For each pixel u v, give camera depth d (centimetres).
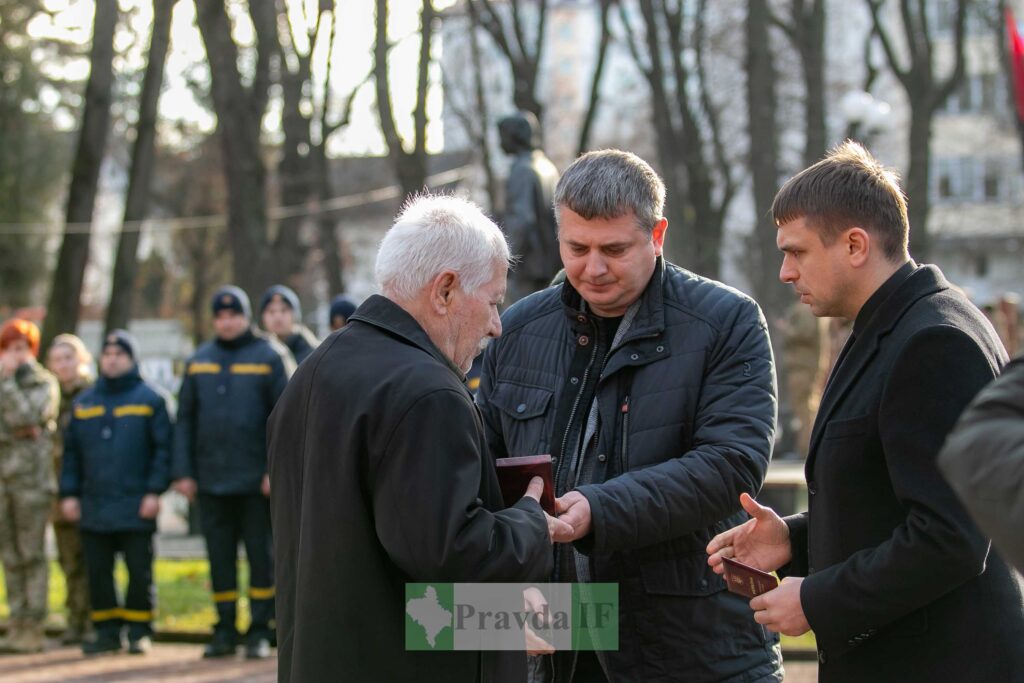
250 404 828
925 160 2548
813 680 682
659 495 330
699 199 2675
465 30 2525
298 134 2312
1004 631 283
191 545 1559
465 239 302
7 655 849
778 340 2036
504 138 920
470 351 308
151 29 1798
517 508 297
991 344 286
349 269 3609
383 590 284
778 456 1641
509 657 294
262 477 829
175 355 3034
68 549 904
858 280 299
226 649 831
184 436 838
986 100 4222
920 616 285
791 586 292
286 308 931
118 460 850
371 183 3619
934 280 294
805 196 302
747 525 323
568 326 370
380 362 290
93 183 1720
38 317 2625
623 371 356
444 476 277
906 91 2573
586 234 345
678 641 346
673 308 357
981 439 201
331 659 282
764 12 2162
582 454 361
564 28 4941
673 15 2548
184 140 3122
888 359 288
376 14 1925
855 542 292
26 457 866
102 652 849
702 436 345
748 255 3428
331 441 287
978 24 3603
